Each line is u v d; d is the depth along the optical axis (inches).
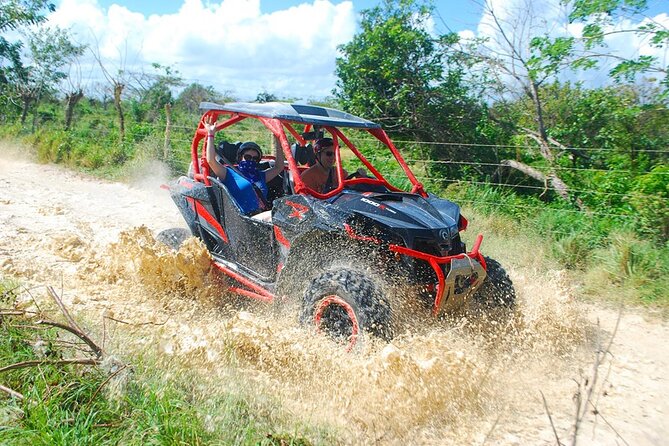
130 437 125.7
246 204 222.4
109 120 957.2
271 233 204.4
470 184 420.5
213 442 125.2
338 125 212.7
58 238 291.9
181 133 621.3
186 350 163.2
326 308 176.1
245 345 169.6
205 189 233.0
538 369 188.5
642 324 236.1
